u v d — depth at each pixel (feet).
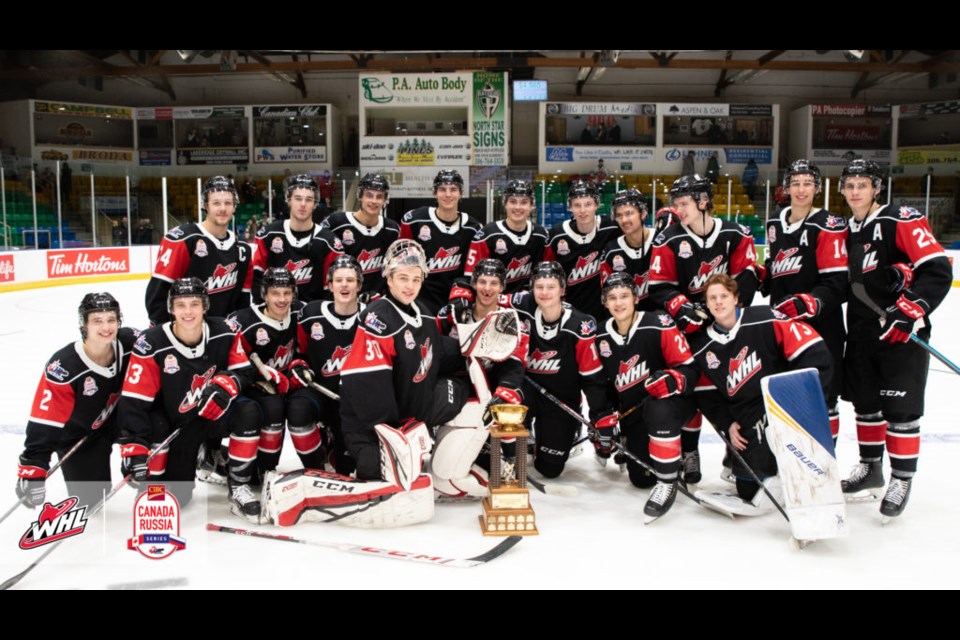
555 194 59.77
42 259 46.70
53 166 52.95
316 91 75.82
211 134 72.69
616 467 14.55
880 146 72.08
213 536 10.75
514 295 13.89
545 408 13.34
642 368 12.45
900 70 67.51
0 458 14.60
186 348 11.16
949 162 66.69
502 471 11.44
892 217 12.01
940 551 10.36
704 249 13.67
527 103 75.41
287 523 11.09
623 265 15.51
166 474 11.75
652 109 71.10
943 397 20.26
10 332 31.42
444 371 12.32
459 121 69.56
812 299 12.12
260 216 54.03
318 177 54.80
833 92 75.61
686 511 11.99
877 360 12.23
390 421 11.06
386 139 68.80
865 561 10.02
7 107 68.64
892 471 11.60
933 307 11.45
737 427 11.84
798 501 10.25
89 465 11.56
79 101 74.18
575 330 12.81
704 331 12.00
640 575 9.53
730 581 9.37
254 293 15.38
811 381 10.44
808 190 13.10
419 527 11.18
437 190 16.30
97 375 10.94
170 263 13.37
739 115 71.36
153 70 68.33
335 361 12.66
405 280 10.91
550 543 10.57
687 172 70.13
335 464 13.10
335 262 12.51
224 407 10.81
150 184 56.65
